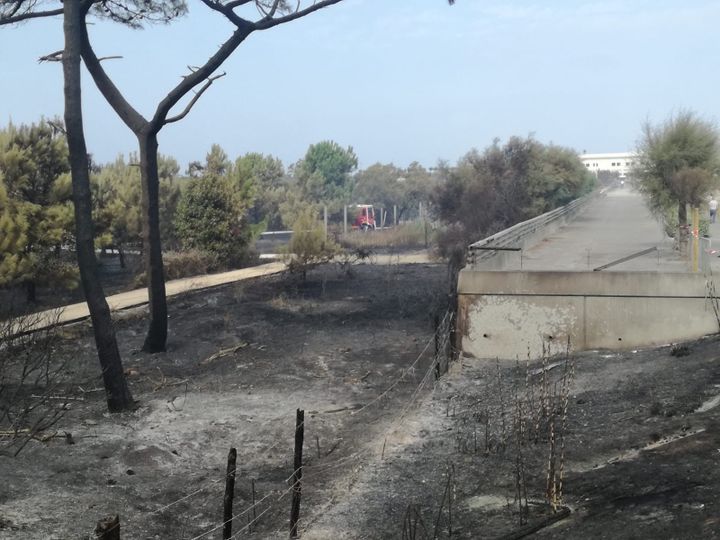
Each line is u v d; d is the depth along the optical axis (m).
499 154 44.16
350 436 11.43
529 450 9.74
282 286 26.61
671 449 8.58
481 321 16.22
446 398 13.11
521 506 7.71
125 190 32.38
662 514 6.64
